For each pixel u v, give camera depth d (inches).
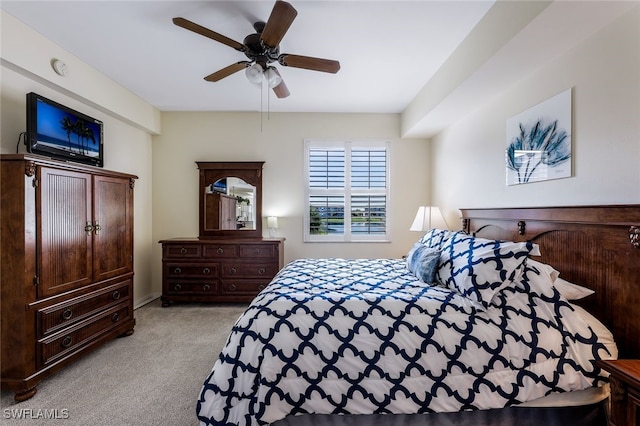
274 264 146.6
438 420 57.0
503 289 62.6
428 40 93.6
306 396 54.9
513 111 94.7
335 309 61.2
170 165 166.1
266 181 166.7
